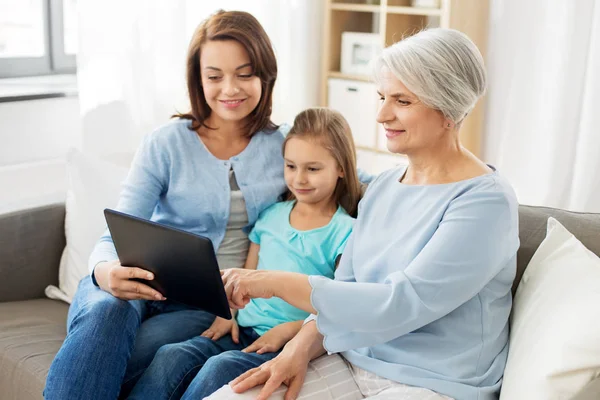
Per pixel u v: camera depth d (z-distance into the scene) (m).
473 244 1.32
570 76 3.02
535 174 3.23
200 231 1.82
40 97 2.59
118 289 1.55
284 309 1.66
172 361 1.51
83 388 1.45
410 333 1.40
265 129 1.89
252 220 1.84
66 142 2.76
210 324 1.74
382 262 1.46
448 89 1.35
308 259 1.70
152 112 2.84
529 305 1.40
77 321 1.54
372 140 3.44
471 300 1.38
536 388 1.20
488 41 3.34
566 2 2.96
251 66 1.78
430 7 3.21
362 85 3.40
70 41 3.02
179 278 1.47
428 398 1.31
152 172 1.80
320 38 3.60
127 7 2.68
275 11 3.27
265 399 1.34
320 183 1.70
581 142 2.97
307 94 3.61
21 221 2.04
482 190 1.36
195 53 1.80
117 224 1.49
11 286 2.02
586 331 1.19
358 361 1.45
